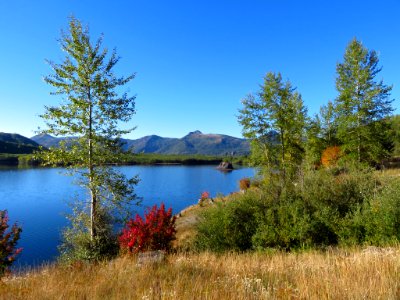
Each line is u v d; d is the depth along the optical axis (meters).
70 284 5.94
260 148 23.55
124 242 11.81
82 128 12.86
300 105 30.77
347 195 11.11
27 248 21.84
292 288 4.61
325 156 29.67
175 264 7.08
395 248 7.31
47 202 39.66
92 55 12.77
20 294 5.50
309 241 9.75
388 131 24.81
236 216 11.39
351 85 25.25
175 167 129.75
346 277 4.65
